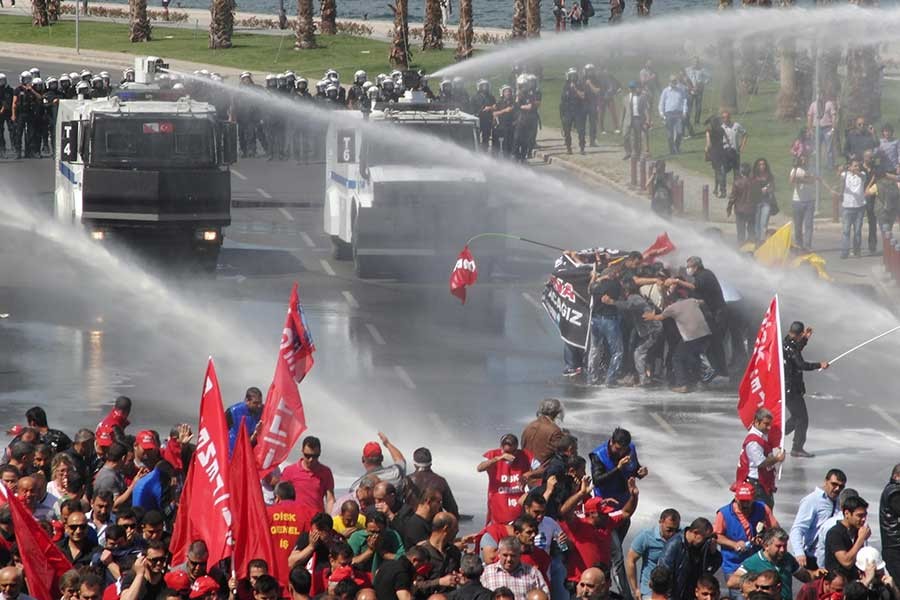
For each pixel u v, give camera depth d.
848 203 93.31
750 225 94.25
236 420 46.41
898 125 134.00
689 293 67.38
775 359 46.88
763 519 39.53
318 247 101.31
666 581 35.25
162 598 33.16
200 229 90.50
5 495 36.75
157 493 39.62
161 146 90.19
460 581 34.66
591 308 67.75
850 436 60.28
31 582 34.44
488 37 199.62
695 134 136.50
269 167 133.88
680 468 55.09
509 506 42.62
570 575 38.16
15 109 134.25
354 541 37.12
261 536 34.94
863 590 33.75
